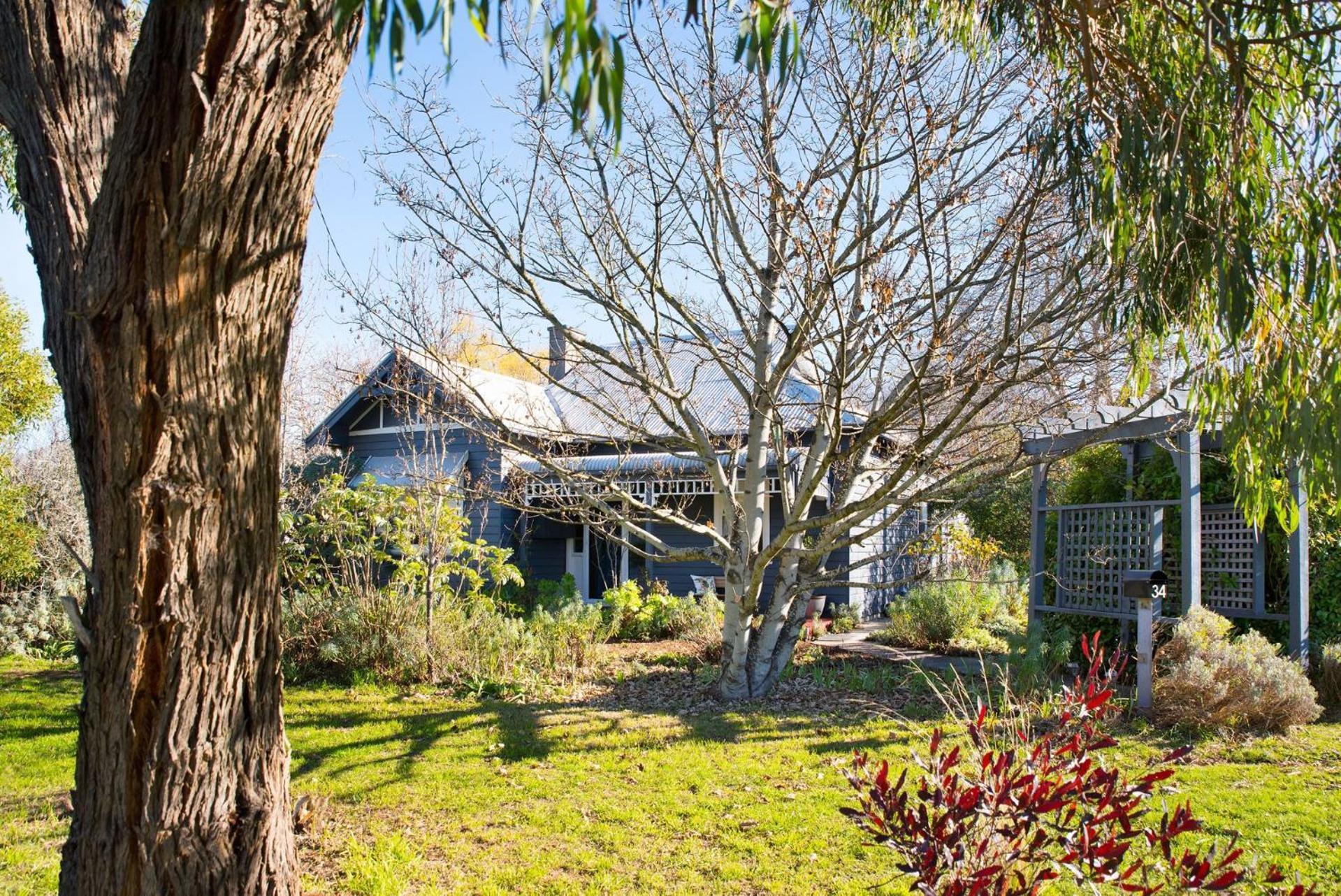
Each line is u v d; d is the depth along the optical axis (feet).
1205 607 33.65
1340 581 30.50
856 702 28.66
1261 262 13.10
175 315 9.44
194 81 8.90
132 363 9.39
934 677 31.83
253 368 10.22
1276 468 14.20
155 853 10.07
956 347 23.21
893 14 18.98
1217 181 12.79
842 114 23.59
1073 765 9.33
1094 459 37.24
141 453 9.58
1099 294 22.35
